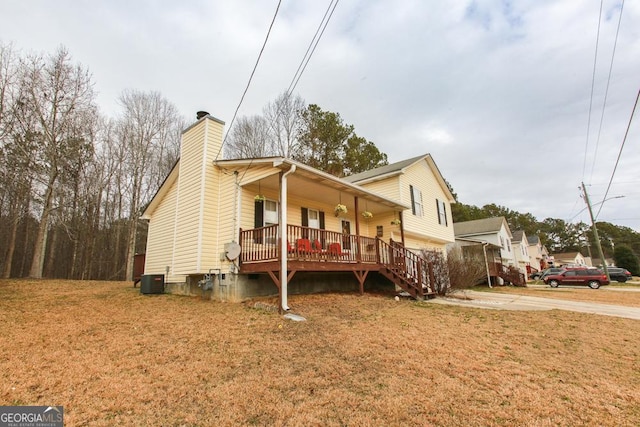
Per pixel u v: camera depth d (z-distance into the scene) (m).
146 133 22.42
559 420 3.05
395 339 5.52
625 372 4.37
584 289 18.20
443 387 3.72
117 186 23.94
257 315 6.95
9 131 16.41
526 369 4.36
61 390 3.41
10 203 19.62
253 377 3.88
